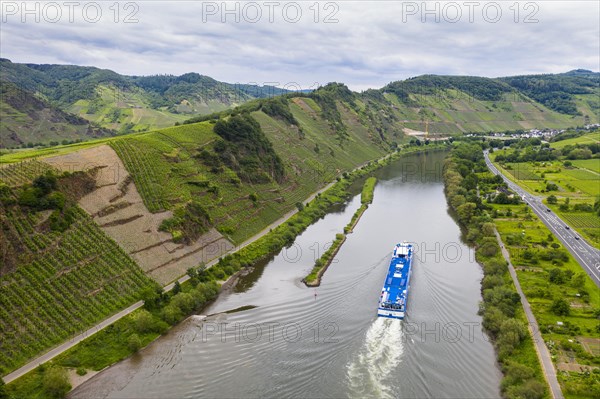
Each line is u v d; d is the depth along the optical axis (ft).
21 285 435.12
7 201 479.82
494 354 410.31
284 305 498.28
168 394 351.46
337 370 375.04
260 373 373.61
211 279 554.87
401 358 391.86
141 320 437.17
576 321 453.99
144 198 621.72
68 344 405.59
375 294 517.55
